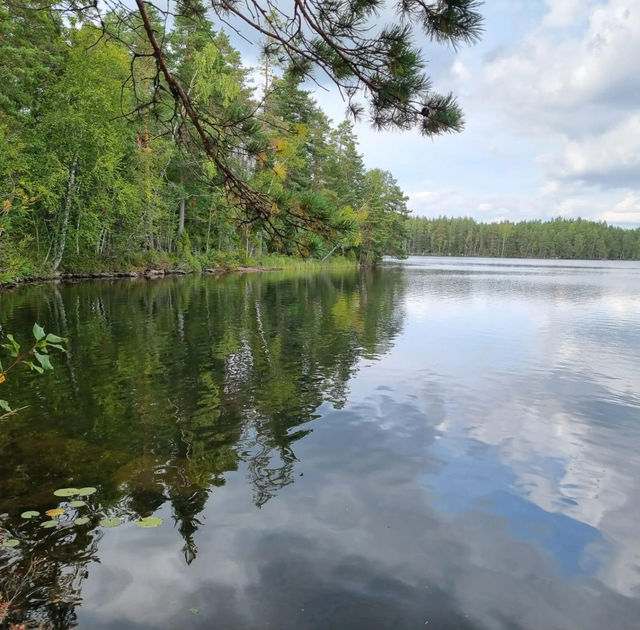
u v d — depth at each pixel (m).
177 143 4.13
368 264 59.03
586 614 3.20
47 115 25.41
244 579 3.45
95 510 4.32
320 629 2.99
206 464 5.33
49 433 6.14
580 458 5.73
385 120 3.51
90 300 19.45
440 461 5.57
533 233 138.38
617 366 10.47
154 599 3.23
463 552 3.84
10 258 20.12
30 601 3.19
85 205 28.75
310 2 3.23
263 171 4.02
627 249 144.00
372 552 3.80
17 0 18.61
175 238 39.09
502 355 11.46
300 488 4.82
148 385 8.34
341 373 9.43
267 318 15.98
